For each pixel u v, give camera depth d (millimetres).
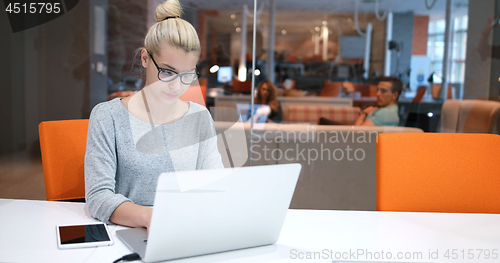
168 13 997
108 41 3289
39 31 3113
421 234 846
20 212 925
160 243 624
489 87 3938
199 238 657
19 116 3084
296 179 710
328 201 2553
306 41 4871
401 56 4559
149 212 830
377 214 996
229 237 690
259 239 734
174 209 603
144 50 1056
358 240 797
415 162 1201
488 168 1199
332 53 4879
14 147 3051
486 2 3914
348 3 4746
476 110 3896
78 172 1287
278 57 4875
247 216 683
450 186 1197
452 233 855
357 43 4805
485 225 919
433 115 4207
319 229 863
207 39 4637
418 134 1217
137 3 3252
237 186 646
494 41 3920
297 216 963
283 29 4867
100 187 931
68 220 875
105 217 861
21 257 662
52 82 3168
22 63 3098
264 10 4773
